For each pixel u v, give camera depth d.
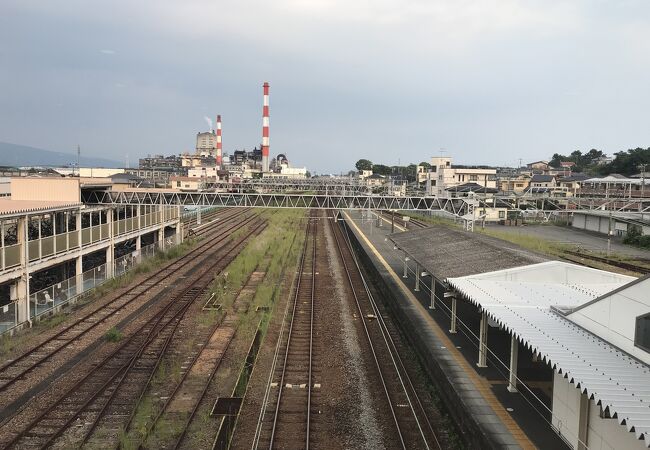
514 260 18.06
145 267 31.12
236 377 15.47
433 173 103.12
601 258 40.12
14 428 12.16
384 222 66.94
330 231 60.09
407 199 44.00
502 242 24.09
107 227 28.97
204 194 40.78
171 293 25.80
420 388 15.66
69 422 12.39
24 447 11.36
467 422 12.51
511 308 13.30
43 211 21.84
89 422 12.54
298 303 24.70
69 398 13.75
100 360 16.53
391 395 14.70
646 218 53.25
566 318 12.48
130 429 12.22
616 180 70.94
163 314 21.72
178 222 43.12
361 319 22.47
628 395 8.55
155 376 15.27
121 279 27.66
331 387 15.02
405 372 16.59
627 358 10.07
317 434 12.31
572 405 11.25
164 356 17.00
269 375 15.70
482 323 15.39
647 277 9.79
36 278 26.94
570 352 10.32
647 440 7.26
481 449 11.58
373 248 40.66
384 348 18.89
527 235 52.56
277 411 13.16
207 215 72.62
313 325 21.06
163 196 39.31
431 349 16.80
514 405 12.98
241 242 45.84
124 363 16.23
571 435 11.25
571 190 86.31
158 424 12.38
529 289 15.45
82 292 24.17
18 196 29.20
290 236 50.34
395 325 22.30
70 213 28.17
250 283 28.72
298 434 12.28
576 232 60.09
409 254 24.84
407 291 25.42
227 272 31.33
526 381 14.71
